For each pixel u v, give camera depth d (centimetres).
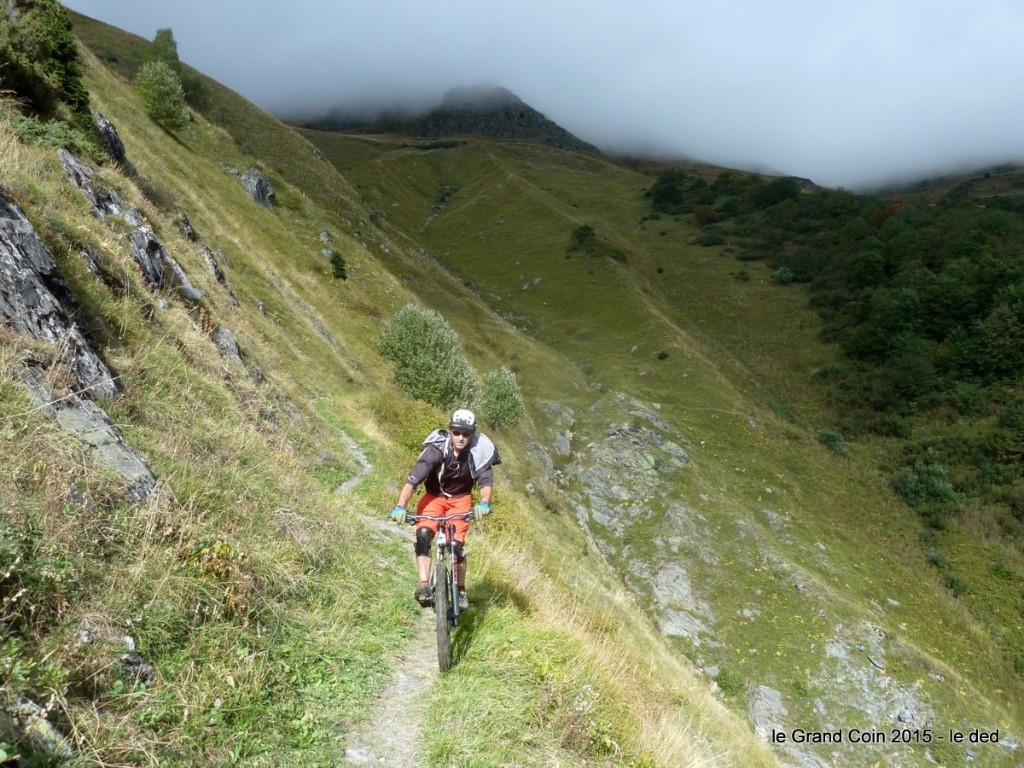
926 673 3134
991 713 3030
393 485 1238
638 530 3975
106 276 906
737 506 4288
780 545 4019
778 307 8638
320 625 506
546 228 10319
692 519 4053
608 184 15725
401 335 3128
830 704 2955
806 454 5362
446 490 524
